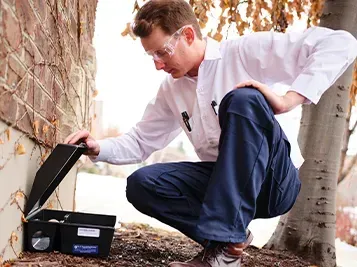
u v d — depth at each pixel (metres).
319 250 2.64
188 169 1.86
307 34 1.80
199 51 1.83
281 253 2.62
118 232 2.73
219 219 1.48
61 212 2.12
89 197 5.32
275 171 1.64
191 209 1.82
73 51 2.91
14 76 1.53
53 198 2.54
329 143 2.69
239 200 1.50
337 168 2.72
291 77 1.82
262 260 2.39
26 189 1.81
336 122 2.70
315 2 3.40
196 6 3.48
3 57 1.40
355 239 5.63
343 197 5.88
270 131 1.54
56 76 2.32
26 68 1.69
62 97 2.55
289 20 3.69
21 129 1.66
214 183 1.50
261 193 1.69
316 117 2.71
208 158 1.92
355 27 2.75
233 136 1.51
